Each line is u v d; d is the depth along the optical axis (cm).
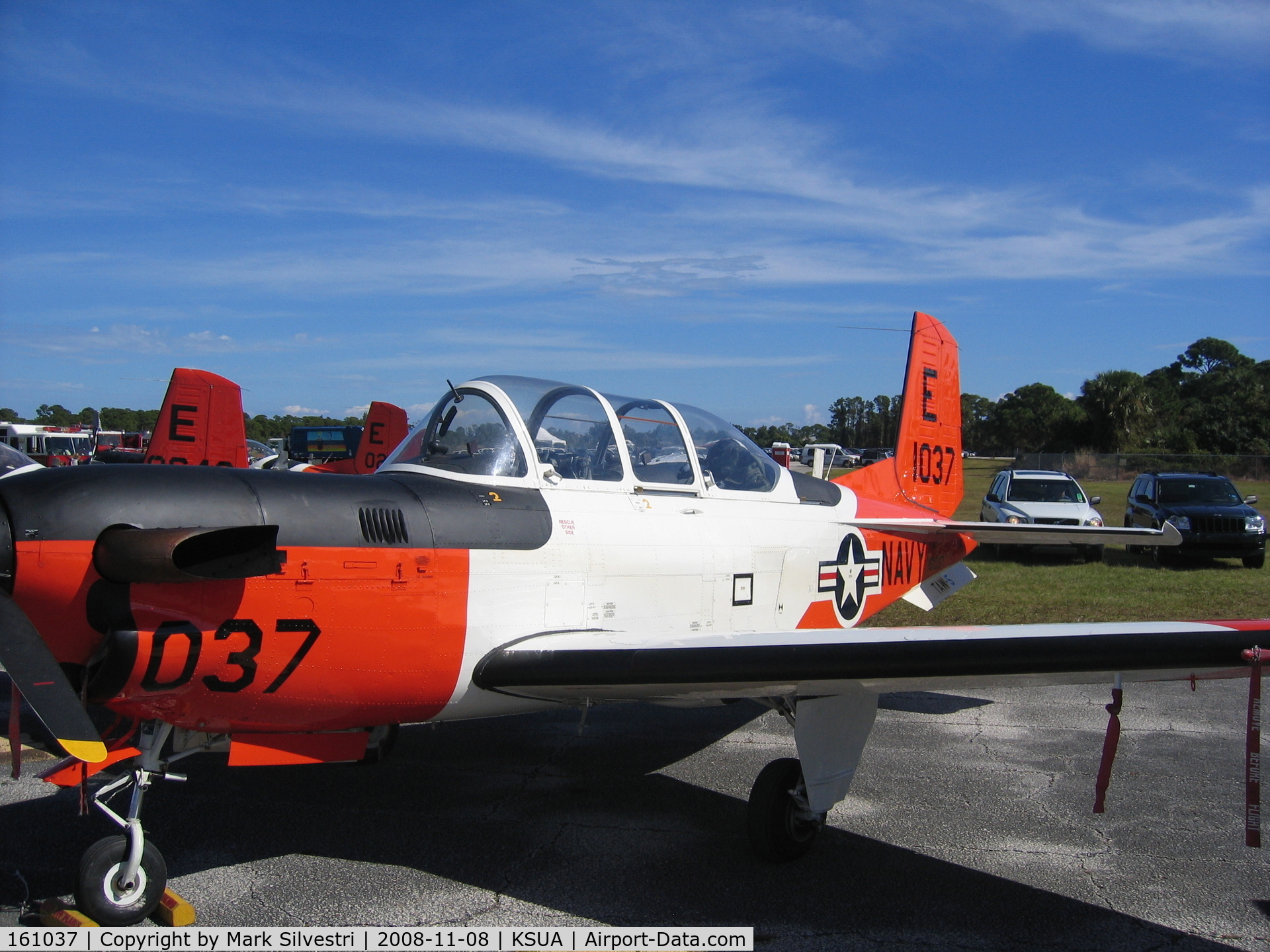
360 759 354
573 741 512
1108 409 4697
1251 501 1319
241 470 318
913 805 410
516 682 336
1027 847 363
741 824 388
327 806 405
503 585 349
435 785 436
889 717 561
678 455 448
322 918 300
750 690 331
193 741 333
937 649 285
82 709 263
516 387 401
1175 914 309
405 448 393
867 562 555
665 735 525
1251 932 297
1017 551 1417
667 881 331
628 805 409
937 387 682
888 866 346
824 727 351
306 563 303
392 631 321
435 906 309
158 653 278
